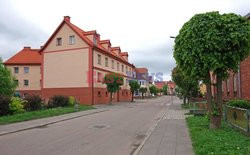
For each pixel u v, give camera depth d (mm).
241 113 9711
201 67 10250
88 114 21500
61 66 37000
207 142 8070
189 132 11406
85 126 14352
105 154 7957
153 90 91938
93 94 35219
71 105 27594
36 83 53438
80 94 35438
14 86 25016
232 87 21797
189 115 19562
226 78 10883
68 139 10445
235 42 9609
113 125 14758
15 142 9820
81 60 35781
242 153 6605
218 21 9836
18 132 12305
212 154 6629
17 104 18250
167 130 12180
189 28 10266
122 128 13586
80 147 8945
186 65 10688
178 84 29391
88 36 37938
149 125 14750
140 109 27656
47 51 38219
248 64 18156
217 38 9680
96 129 13227
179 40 10750
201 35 9961
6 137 10945
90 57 35219
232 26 9711
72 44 36531
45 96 37531
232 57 9883
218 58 9852
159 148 8320
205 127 11547
